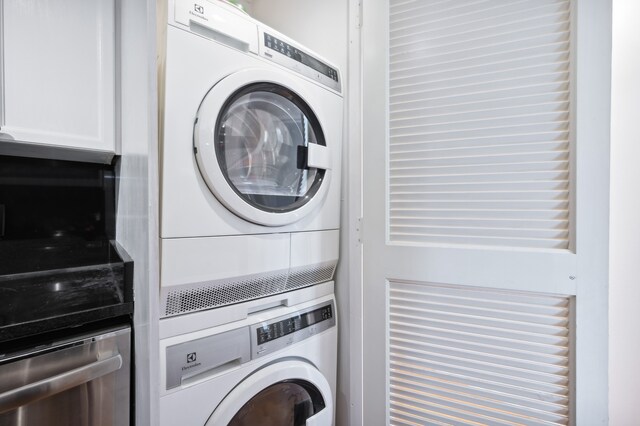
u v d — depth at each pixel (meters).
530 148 1.19
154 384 0.78
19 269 1.04
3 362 0.65
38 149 1.07
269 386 1.16
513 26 1.21
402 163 1.40
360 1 1.48
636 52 1.29
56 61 0.96
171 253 0.92
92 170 1.28
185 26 0.94
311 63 1.34
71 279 0.96
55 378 0.70
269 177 1.22
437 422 1.35
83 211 1.27
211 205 1.01
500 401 1.25
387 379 1.44
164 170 0.91
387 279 1.43
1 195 1.13
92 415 0.78
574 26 1.12
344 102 1.51
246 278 1.11
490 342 1.26
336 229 1.47
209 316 1.04
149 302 0.78
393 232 1.42
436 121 1.33
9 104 0.89
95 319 0.79
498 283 1.24
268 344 1.18
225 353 1.05
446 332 1.33
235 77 1.04
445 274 1.32
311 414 1.35
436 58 1.33
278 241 1.20
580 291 1.13
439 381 1.35
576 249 1.13
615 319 1.34
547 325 1.18
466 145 1.29
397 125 1.41
